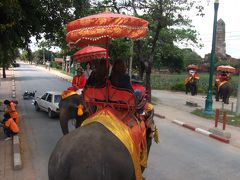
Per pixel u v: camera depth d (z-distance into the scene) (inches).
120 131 183.8
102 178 158.6
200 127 669.9
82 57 462.9
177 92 1434.5
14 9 565.0
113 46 843.4
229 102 1154.7
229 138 585.0
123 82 209.0
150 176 384.5
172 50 1291.8
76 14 717.9
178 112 859.4
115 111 207.3
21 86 1453.0
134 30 205.6
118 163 166.2
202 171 411.2
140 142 203.0
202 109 903.7
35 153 461.4
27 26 697.0
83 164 159.8
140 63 1008.9
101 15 209.5
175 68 2374.5
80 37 207.0
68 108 435.2
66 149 168.2
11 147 471.8
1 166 397.1
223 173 408.2
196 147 525.7
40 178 365.4
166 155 471.2
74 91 446.0
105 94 211.0
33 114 773.9
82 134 174.9
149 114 251.8
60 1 700.0
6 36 649.6
